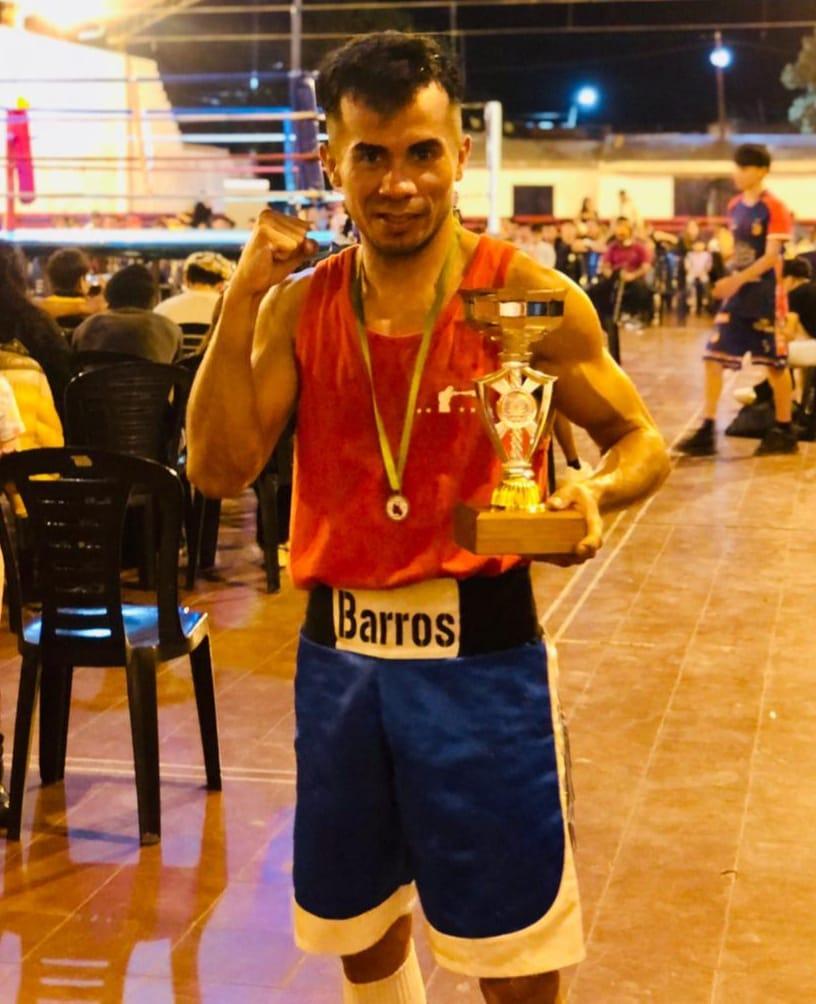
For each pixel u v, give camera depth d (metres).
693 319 22.47
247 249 1.91
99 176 13.67
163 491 3.54
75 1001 2.83
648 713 4.36
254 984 2.89
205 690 3.80
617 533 6.73
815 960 2.94
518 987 2.03
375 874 2.07
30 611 5.55
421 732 1.96
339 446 1.98
